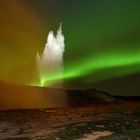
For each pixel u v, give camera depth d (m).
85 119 21.66
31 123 19.89
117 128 16.86
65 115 24.66
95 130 16.22
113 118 21.95
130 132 15.43
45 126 18.41
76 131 16.00
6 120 21.53
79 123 19.44
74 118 22.45
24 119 22.06
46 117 23.22
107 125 18.20
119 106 34.38
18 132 16.34
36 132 16.16
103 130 16.19
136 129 16.44
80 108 31.64
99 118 22.11
